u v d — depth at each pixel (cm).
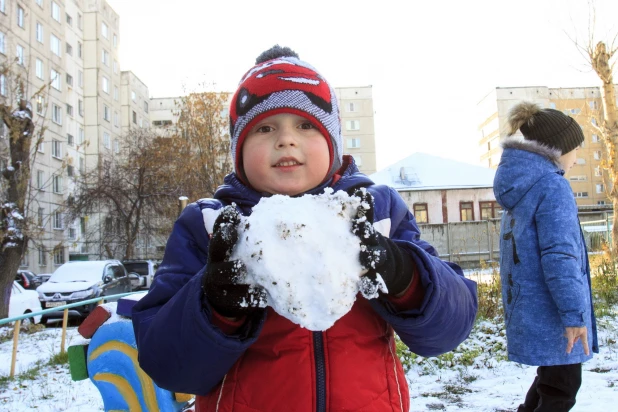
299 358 120
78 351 253
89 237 2767
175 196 2464
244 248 95
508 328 279
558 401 264
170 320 116
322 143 134
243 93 138
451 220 3156
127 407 234
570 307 249
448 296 115
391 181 3256
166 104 6362
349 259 95
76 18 4503
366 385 120
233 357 111
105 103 4803
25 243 1298
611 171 1410
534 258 269
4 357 816
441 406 389
